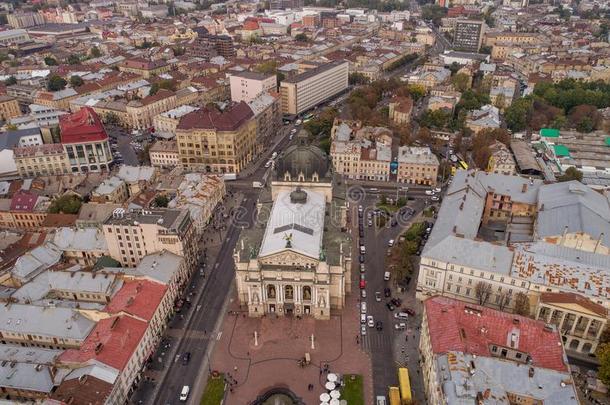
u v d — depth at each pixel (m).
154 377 156.25
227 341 170.00
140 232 192.75
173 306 183.62
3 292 180.62
